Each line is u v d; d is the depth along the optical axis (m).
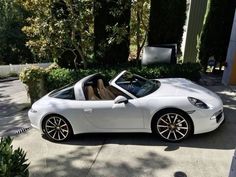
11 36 21.91
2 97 10.88
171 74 8.41
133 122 4.88
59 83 8.48
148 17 10.65
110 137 5.30
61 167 4.44
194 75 8.46
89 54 9.96
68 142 5.36
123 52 10.05
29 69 8.19
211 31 10.11
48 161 4.68
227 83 8.40
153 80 6.01
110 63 10.06
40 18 8.64
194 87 5.23
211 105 4.63
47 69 9.05
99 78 5.82
